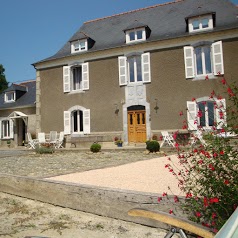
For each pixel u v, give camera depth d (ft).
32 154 42.16
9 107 67.41
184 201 10.64
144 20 57.47
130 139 49.90
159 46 48.11
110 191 12.87
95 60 53.26
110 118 51.19
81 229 11.48
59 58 55.83
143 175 19.43
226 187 8.77
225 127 9.37
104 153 39.91
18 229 11.55
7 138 67.41
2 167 26.96
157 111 47.67
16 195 17.43
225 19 47.42
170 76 47.24
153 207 11.43
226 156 8.94
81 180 17.72
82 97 53.88
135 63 51.13
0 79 108.37
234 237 3.89
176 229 6.23
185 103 45.85
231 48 43.37
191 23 46.93
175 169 21.42
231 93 10.21
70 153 42.11
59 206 14.83
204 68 45.88
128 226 11.68
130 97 49.90
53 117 56.44
